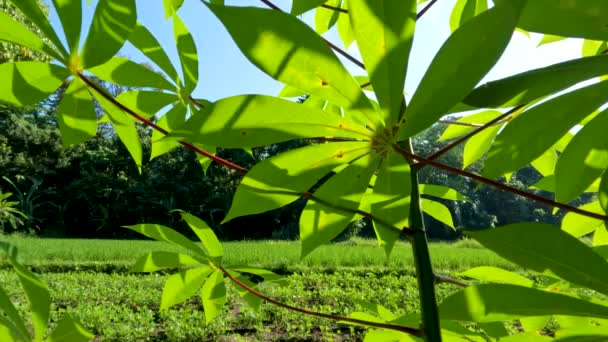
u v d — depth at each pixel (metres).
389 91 0.45
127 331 5.17
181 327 5.29
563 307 0.50
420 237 0.67
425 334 0.65
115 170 28.97
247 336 5.48
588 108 0.50
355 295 7.24
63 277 8.89
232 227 28.23
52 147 27.80
